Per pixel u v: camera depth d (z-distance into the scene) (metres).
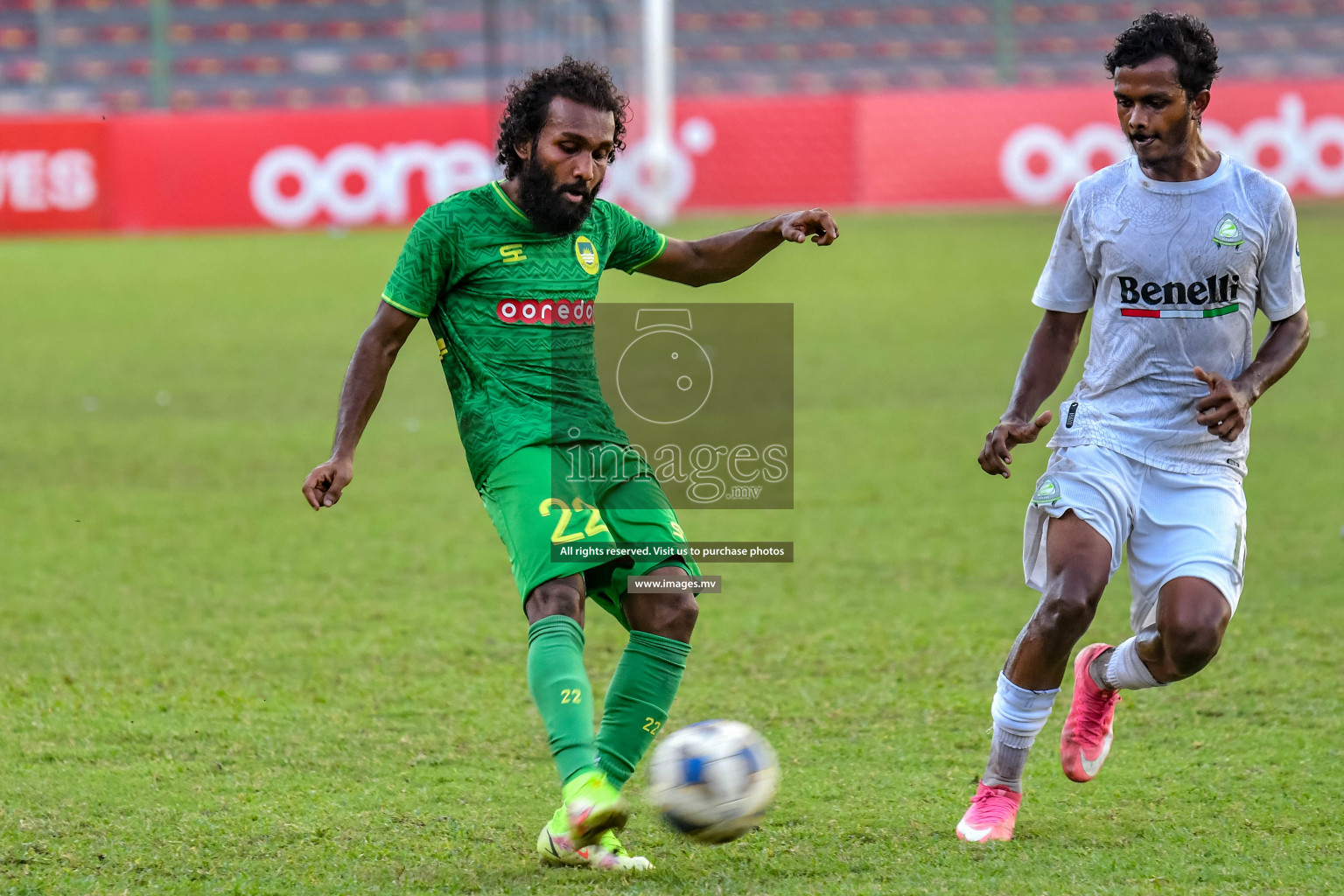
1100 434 13.19
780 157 84.38
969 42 104.94
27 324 53.31
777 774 11.80
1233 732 15.95
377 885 11.76
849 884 11.62
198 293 60.28
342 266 67.56
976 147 83.19
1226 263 12.74
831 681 18.12
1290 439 32.84
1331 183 77.94
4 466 32.28
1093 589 12.57
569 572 11.87
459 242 12.21
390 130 81.19
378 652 19.52
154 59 100.56
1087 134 81.88
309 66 102.19
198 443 34.59
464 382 12.44
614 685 12.20
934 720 16.56
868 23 106.19
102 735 16.08
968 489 29.30
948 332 48.94
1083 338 44.81
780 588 22.67
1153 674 13.20
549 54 101.25
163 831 13.08
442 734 16.16
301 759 15.31
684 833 11.36
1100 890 11.40
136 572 23.92
